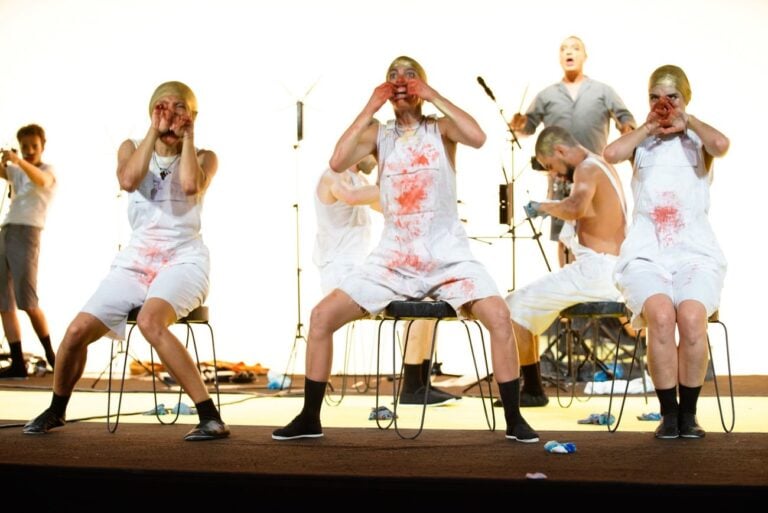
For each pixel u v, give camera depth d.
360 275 3.90
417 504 2.86
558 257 6.86
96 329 3.95
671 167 3.95
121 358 8.21
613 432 3.95
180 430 4.07
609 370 6.36
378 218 8.13
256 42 8.33
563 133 5.28
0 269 7.38
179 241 4.05
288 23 8.29
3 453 3.38
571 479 2.82
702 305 3.77
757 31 7.75
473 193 7.97
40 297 8.51
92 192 8.48
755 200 7.77
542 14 7.98
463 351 7.93
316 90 8.28
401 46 8.16
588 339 6.62
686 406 3.79
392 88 3.91
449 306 3.85
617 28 7.90
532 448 3.49
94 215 8.48
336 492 2.89
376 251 3.97
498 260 7.93
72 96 8.50
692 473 2.92
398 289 3.90
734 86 7.79
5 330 7.42
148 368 7.62
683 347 3.76
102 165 8.48
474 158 7.98
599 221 5.16
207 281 4.09
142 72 8.45
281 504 2.92
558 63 7.97
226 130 8.37
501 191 6.13
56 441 3.71
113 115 8.48
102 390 6.29
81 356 4.01
